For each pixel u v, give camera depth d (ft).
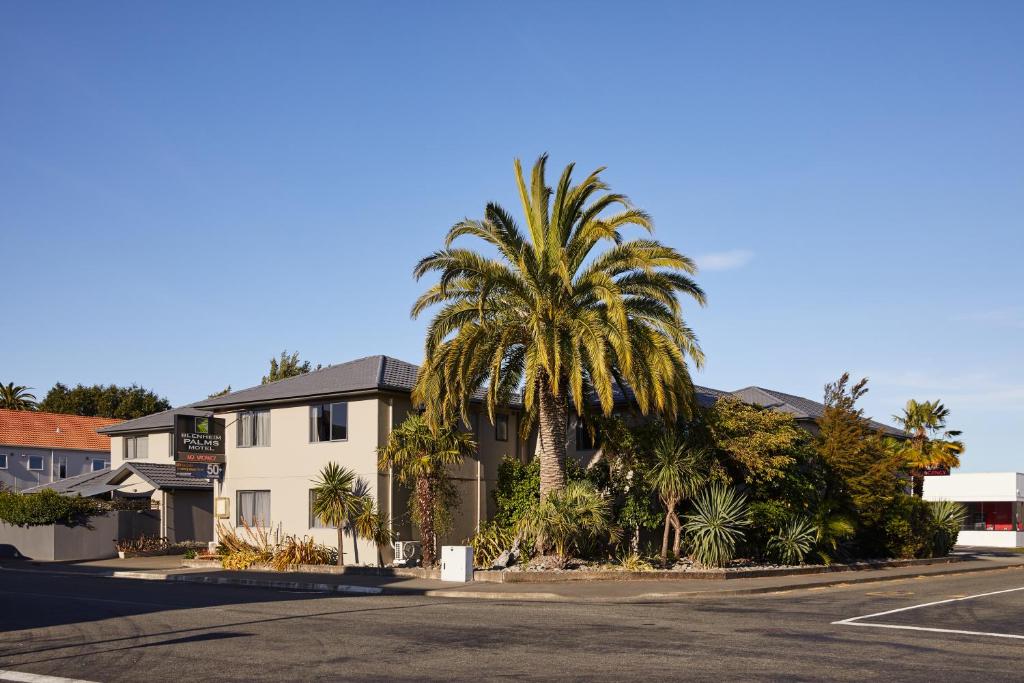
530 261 85.05
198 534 134.10
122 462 153.99
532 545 90.99
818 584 80.79
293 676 36.37
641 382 85.51
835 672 36.27
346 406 105.50
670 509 92.79
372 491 101.55
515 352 96.48
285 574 93.20
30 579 94.79
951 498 193.26
